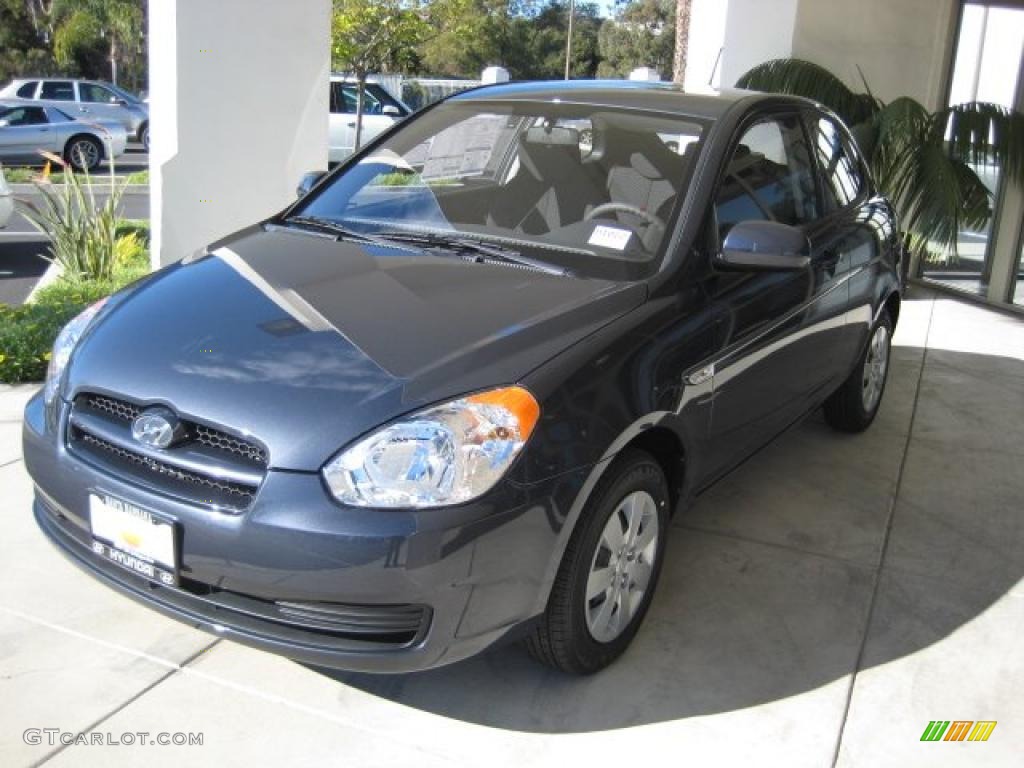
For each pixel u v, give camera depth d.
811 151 4.37
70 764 2.54
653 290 3.13
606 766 2.65
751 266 3.27
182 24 6.79
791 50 8.80
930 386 6.09
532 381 2.63
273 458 2.45
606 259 3.27
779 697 2.98
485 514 2.45
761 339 3.54
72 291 6.48
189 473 2.56
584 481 2.64
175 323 2.90
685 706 2.91
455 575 2.44
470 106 4.06
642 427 2.87
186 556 2.53
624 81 4.23
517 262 3.27
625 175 3.54
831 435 5.18
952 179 7.87
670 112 3.76
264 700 2.83
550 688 2.95
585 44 67.31
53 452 2.80
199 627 2.61
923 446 5.09
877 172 8.30
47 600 3.23
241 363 2.68
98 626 3.12
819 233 4.19
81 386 2.79
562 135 3.72
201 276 3.23
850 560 3.85
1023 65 8.12
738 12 8.82
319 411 2.50
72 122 17.95
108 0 46.84
